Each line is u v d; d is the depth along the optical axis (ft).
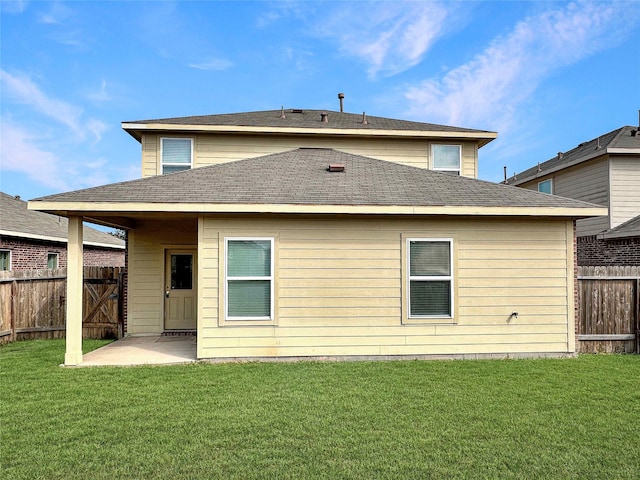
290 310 27.17
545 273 28.40
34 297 37.09
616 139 50.90
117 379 22.40
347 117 47.65
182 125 38.86
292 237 27.37
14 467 12.89
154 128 38.65
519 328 28.12
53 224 60.18
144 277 37.06
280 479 12.18
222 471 12.61
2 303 34.99
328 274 27.45
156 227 37.22
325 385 21.13
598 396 19.44
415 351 27.58
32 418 16.78
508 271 28.25
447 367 25.03
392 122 45.32
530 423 16.17
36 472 12.60
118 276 36.99
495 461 13.20
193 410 17.57
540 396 19.40
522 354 27.99
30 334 36.76
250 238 27.17
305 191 28.07
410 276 27.76
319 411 17.38
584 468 12.82
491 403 18.40
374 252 27.73
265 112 49.08
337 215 27.22
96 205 25.30
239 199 26.27
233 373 23.58
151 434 15.20
